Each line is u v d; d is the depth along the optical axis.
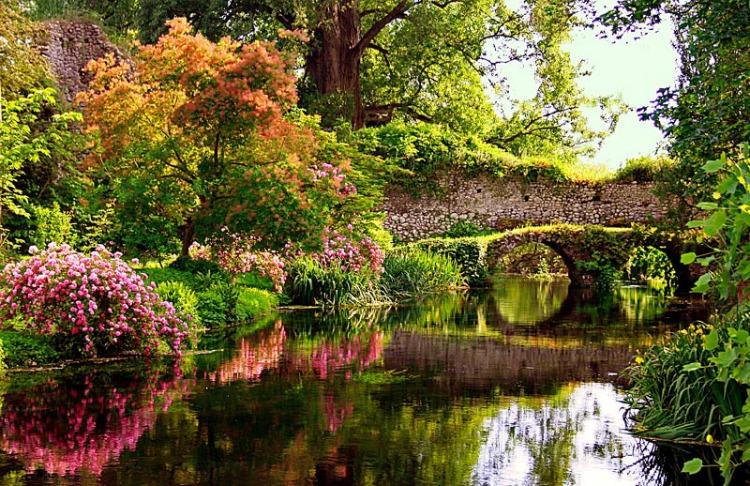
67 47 22.91
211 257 15.11
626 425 7.83
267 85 13.82
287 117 18.97
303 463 6.45
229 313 14.99
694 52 9.12
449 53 34.41
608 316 17.17
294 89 14.12
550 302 20.34
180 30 14.16
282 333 13.79
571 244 25.91
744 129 8.30
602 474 6.32
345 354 11.74
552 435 7.44
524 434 7.46
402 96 36.84
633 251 25.48
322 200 15.01
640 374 8.51
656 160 29.23
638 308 18.95
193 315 13.37
